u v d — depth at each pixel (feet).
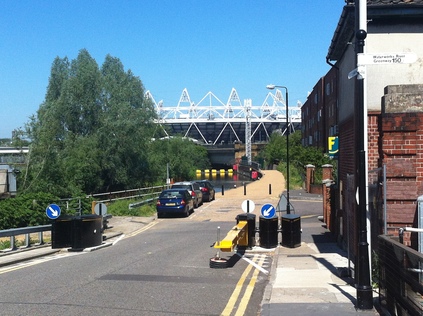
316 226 76.89
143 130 155.53
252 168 288.92
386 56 27.58
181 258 48.55
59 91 185.47
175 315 27.07
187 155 212.02
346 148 47.91
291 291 32.17
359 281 27.25
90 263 45.16
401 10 39.19
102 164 144.97
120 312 27.40
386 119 33.88
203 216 97.76
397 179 33.71
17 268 42.55
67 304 29.07
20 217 76.54
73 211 87.20
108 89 156.04
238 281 37.37
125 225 84.23
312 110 252.01
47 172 116.26
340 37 46.06
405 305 22.72
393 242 24.39
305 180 153.48
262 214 55.47
